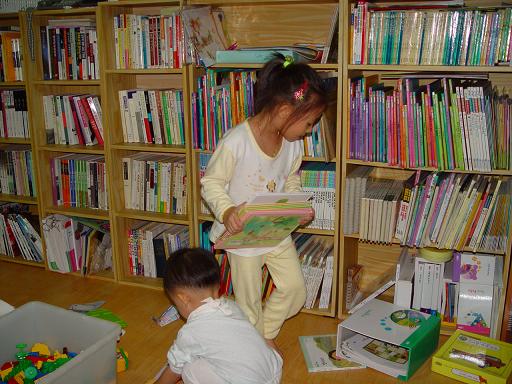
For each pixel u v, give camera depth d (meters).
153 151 2.75
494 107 2.07
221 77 2.55
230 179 1.93
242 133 1.87
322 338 2.33
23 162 3.12
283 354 2.22
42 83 2.83
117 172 2.82
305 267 2.51
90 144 2.88
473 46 2.06
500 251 2.21
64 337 2.09
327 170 2.42
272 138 1.89
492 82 2.39
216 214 1.82
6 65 2.96
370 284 2.84
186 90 2.49
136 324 2.47
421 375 2.07
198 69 2.54
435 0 2.21
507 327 2.26
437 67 2.08
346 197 2.36
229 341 1.56
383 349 2.18
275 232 1.86
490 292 2.29
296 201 1.76
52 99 2.90
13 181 3.18
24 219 3.12
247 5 2.65
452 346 2.17
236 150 1.86
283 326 2.45
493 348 2.15
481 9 2.06
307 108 1.77
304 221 1.89
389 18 2.14
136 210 2.87
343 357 2.18
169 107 2.65
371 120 2.24
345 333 2.23
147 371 2.11
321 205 2.45
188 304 1.64
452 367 2.04
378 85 2.40
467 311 2.32
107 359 1.90
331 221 2.46
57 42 2.78
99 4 2.57
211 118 2.46
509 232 2.16
